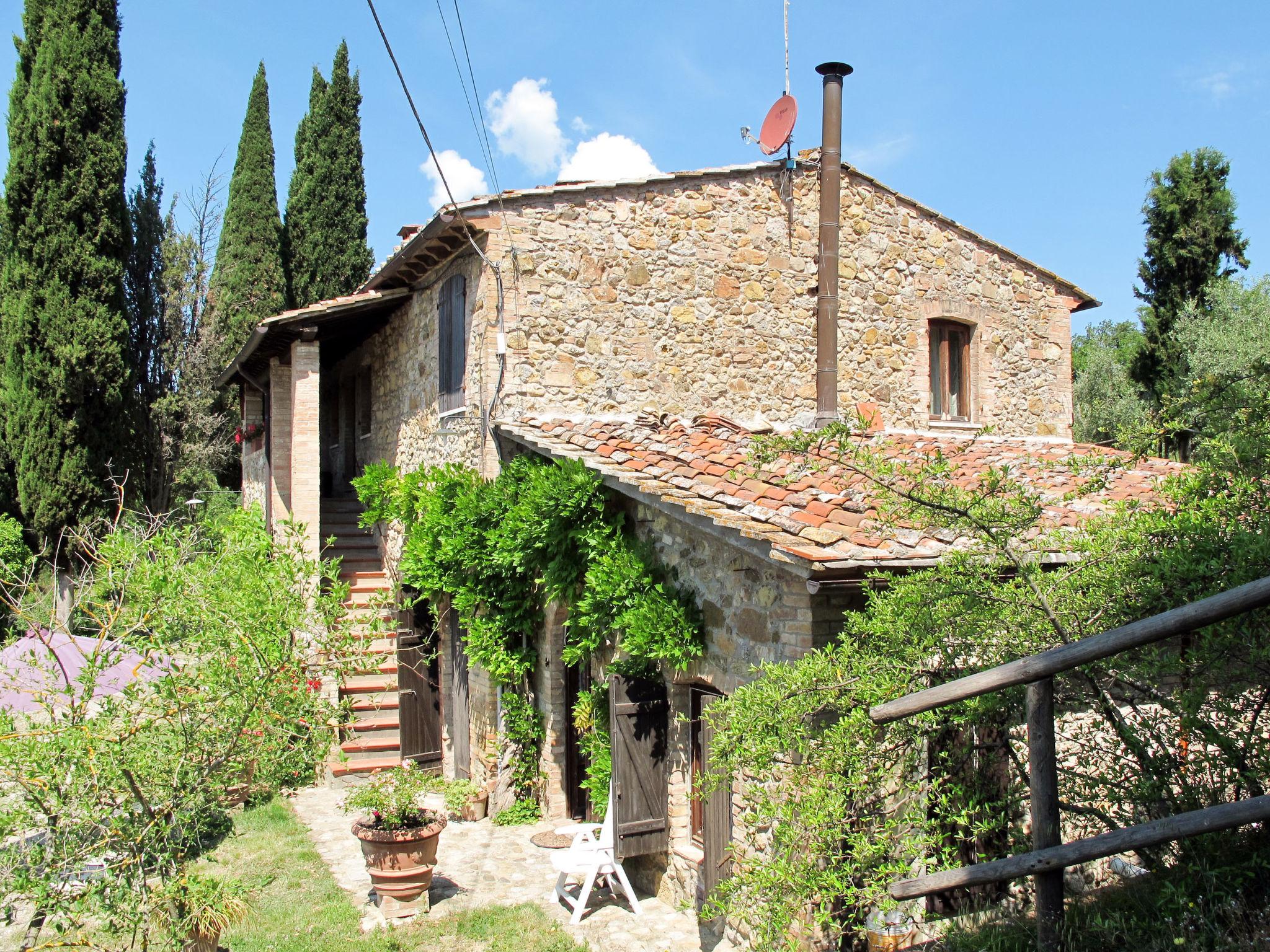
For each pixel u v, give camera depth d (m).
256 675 6.08
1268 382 3.82
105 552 6.42
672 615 6.55
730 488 6.46
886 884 4.21
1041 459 4.50
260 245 23.84
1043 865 3.39
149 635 6.28
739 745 4.20
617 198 9.80
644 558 7.14
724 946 6.28
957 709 4.18
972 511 4.09
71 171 16.61
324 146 24.41
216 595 6.31
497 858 8.67
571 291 9.54
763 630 5.90
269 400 13.91
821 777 4.18
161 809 5.57
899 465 4.52
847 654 4.45
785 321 10.62
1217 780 3.56
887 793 4.56
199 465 22.45
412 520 10.84
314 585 7.12
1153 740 3.83
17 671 6.45
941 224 11.81
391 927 7.10
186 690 5.77
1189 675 3.58
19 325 16.36
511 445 9.27
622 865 7.90
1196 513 3.78
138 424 17.56
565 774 9.49
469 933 6.96
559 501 7.43
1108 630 3.35
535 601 9.38
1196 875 3.52
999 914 4.50
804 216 10.81
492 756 10.06
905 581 4.46
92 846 5.35
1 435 19.11
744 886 4.73
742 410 10.33
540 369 9.38
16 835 5.22
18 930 6.19
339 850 9.05
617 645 7.77
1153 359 20.50
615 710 7.12
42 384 16.36
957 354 12.22
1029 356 12.57
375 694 12.18
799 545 5.25
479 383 9.54
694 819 7.16
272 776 6.50
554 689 9.44
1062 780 4.05
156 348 20.95
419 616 12.12
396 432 13.12
